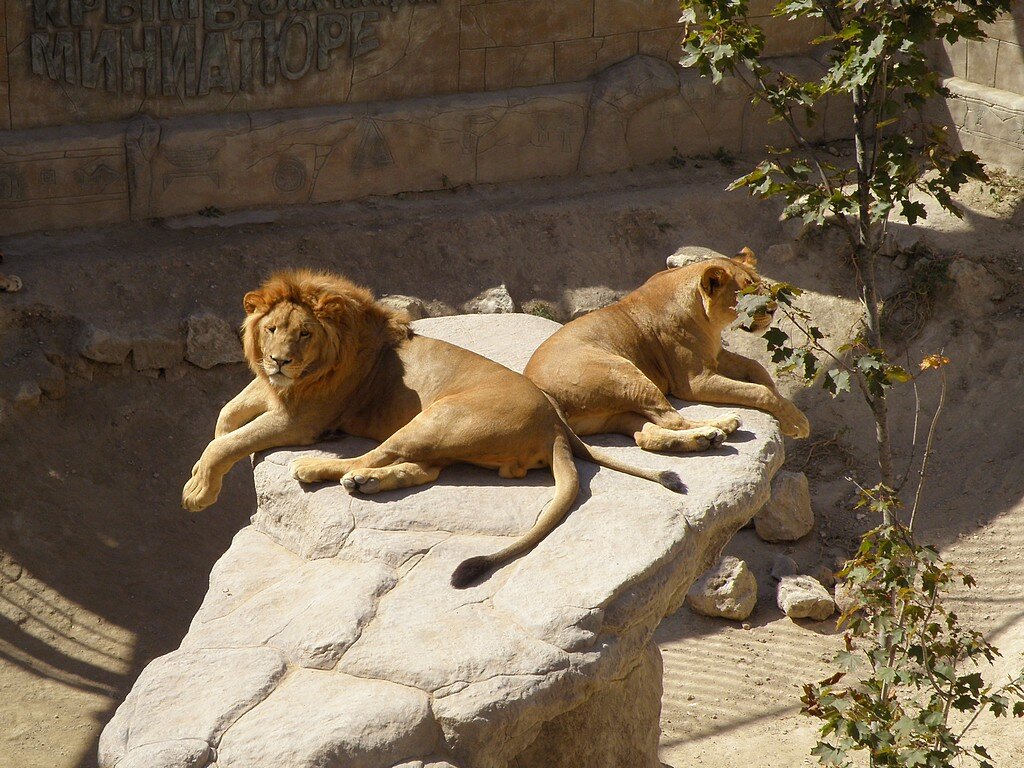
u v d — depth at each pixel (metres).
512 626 6.33
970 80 21.03
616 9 20.61
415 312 17.98
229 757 5.70
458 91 20.08
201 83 18.31
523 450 7.33
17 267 16.73
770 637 14.38
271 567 7.45
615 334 8.30
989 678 12.66
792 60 21.89
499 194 20.23
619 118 20.75
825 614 14.62
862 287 10.39
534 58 20.38
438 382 7.64
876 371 9.61
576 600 6.40
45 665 12.93
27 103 17.45
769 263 19.50
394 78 19.58
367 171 19.48
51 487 14.91
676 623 14.77
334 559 7.14
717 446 7.79
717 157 21.66
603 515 7.08
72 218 17.86
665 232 19.86
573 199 20.12
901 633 8.64
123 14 17.56
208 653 6.50
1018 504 15.32
